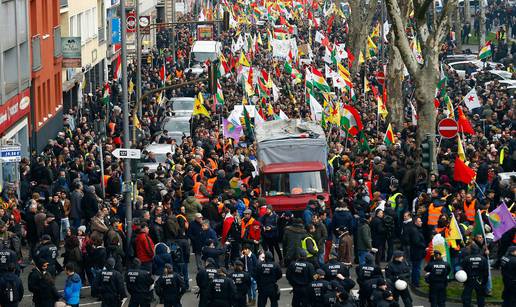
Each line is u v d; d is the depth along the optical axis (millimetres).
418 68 68000
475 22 182750
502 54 137750
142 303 40125
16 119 72062
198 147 67500
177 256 45250
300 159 59406
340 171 59594
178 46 149125
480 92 95062
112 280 39969
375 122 82250
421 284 46125
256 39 130750
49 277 40125
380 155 64000
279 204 56219
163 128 85438
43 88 86125
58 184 57688
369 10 123000
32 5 81875
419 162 57344
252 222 47562
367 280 38688
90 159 63312
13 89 70438
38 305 40219
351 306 36344
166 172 61562
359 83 107812
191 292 46406
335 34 157750
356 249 49156
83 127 82000
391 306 36875
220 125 81375
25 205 57812
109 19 132375
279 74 111062
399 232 51031
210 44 137125
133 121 64875
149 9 177250
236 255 48000
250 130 74688
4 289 40250
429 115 68062
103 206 47719
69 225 54156
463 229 45812
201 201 58000
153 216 49188
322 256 46312
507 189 52781
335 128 73125
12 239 46906
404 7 86562
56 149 69438
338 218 48375
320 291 38469
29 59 76688
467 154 63750
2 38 66375
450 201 50875
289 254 45562
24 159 62781
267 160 59438
